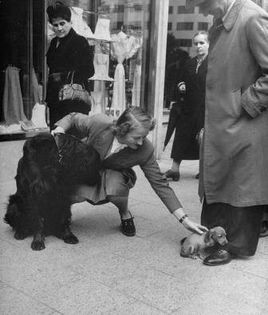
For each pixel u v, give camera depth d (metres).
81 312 2.15
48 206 2.85
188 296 2.36
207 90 2.78
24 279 2.41
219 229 2.77
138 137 2.78
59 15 3.62
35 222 2.86
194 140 4.63
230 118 2.66
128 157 2.92
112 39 5.34
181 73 4.73
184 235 3.20
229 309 2.25
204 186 2.84
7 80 3.38
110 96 5.46
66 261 2.68
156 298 2.32
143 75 5.77
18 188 2.88
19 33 3.23
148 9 5.68
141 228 3.29
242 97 2.61
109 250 2.88
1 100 3.42
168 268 2.66
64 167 2.81
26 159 2.79
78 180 2.91
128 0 5.43
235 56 2.61
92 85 5.22
